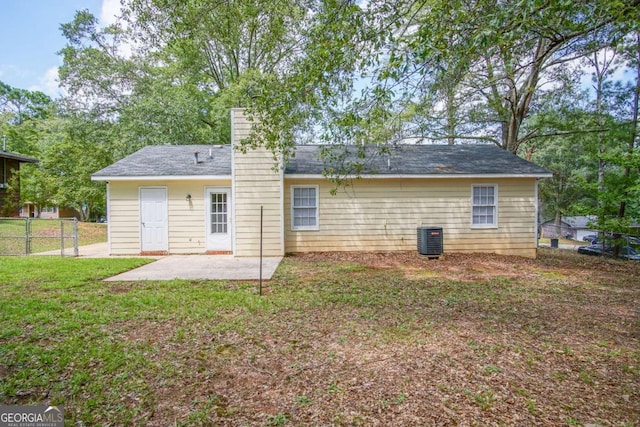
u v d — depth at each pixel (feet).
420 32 12.96
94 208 96.84
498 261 31.04
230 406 8.40
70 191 71.15
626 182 39.40
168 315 14.99
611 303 17.90
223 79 71.15
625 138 39.19
